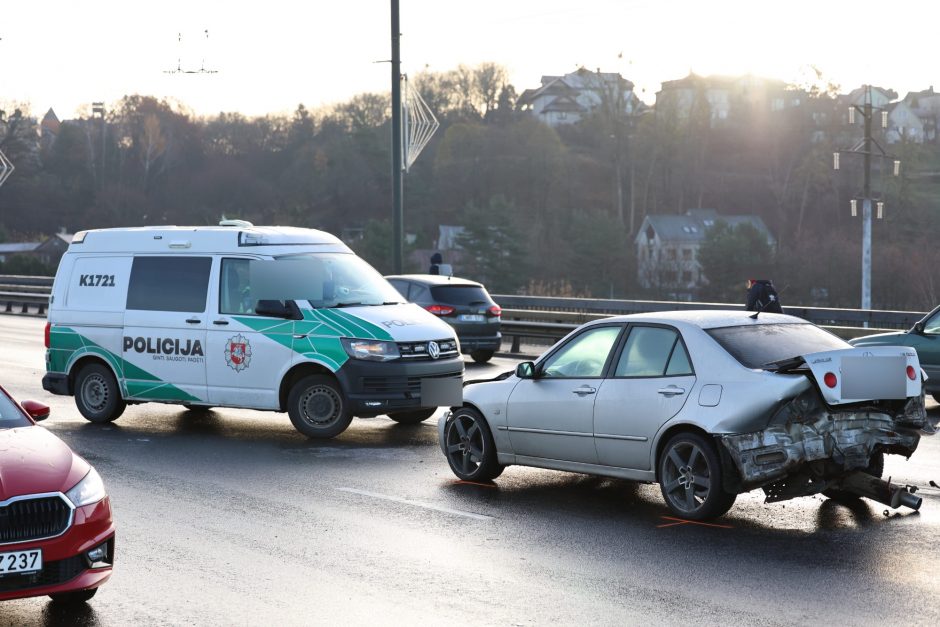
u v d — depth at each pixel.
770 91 139.12
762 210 126.62
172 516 10.07
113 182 142.50
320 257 15.25
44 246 116.94
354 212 135.88
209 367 14.98
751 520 9.78
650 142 126.44
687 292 101.81
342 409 14.30
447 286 24.08
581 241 106.62
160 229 15.77
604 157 128.12
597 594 7.58
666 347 10.15
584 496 10.94
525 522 9.80
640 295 105.38
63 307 16.14
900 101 159.12
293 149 152.25
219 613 7.25
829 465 9.48
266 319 14.67
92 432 15.16
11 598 6.59
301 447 13.92
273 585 7.88
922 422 9.70
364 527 9.65
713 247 98.00
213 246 15.23
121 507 10.45
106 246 16.02
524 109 151.38
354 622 7.02
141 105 149.62
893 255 92.75
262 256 14.87
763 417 9.20
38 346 28.05
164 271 15.50
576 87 169.88
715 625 6.86
